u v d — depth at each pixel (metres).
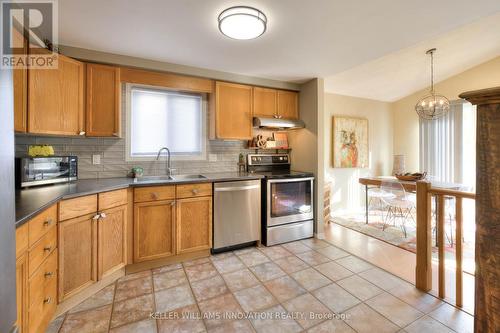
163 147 3.08
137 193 2.39
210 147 3.38
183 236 2.62
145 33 2.08
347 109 4.88
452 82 4.43
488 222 0.71
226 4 1.68
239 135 3.21
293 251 2.94
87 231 1.95
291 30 2.04
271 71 3.05
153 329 1.66
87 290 1.99
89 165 2.70
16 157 2.11
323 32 2.07
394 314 1.81
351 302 1.95
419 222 2.12
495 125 0.69
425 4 1.69
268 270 2.47
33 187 2.07
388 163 5.39
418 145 5.02
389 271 2.45
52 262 1.64
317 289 2.14
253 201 3.02
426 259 2.08
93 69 2.43
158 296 2.03
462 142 4.33
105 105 2.48
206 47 2.36
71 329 1.64
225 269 2.49
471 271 2.46
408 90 4.93
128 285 2.19
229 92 3.15
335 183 4.74
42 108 2.03
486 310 0.72
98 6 1.69
